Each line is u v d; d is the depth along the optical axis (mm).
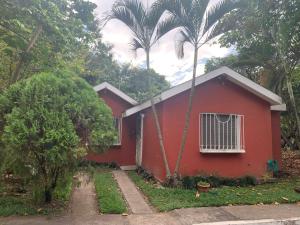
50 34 10273
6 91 6840
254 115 10969
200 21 9195
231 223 6086
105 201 7625
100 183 10000
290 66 13297
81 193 8734
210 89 10594
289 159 17312
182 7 9055
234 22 9695
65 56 12203
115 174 12469
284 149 21703
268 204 7562
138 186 9891
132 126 15289
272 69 13875
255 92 10844
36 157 6574
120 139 15062
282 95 15492
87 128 6945
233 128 10711
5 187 8438
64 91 6930
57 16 10078
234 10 9711
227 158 10523
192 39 9367
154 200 7863
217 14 9094
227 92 10742
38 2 9047
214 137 10469
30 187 7895
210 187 9344
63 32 10578
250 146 10789
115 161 14867
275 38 11398
